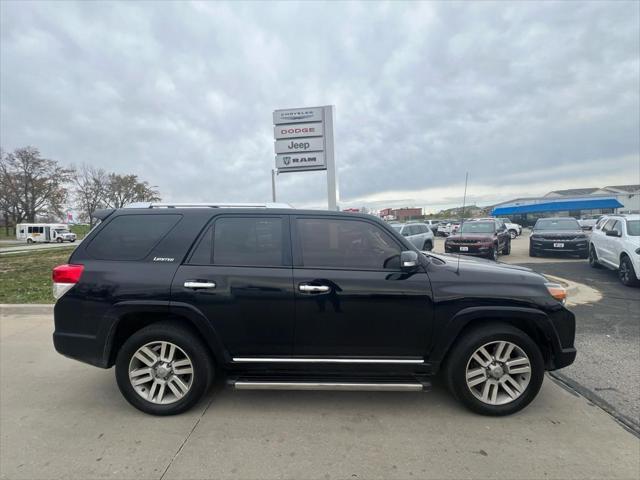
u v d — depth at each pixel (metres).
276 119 10.38
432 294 3.06
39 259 18.73
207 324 3.05
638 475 2.34
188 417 3.08
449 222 35.38
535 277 3.23
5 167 53.91
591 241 11.25
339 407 3.24
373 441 2.73
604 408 3.17
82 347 3.12
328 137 10.29
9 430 2.91
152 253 3.20
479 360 3.08
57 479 2.34
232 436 2.80
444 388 3.60
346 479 2.34
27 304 6.72
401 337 3.07
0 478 2.36
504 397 3.09
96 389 3.64
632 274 8.08
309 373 3.15
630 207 58.56
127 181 60.16
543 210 46.78
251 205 3.85
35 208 55.75
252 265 3.14
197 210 3.32
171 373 3.11
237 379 3.12
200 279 3.07
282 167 10.43
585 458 2.51
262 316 3.07
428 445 2.68
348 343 3.08
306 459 2.53
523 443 2.69
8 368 4.16
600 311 6.17
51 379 3.87
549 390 3.49
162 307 3.06
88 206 59.03
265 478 2.35
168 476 2.37
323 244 3.23
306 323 3.07
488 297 3.04
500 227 15.33
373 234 3.26
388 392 3.52
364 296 3.05
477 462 2.48
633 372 3.85
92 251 3.25
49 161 56.22
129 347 3.07
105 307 3.08
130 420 3.04
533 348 3.01
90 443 2.72
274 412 3.16
